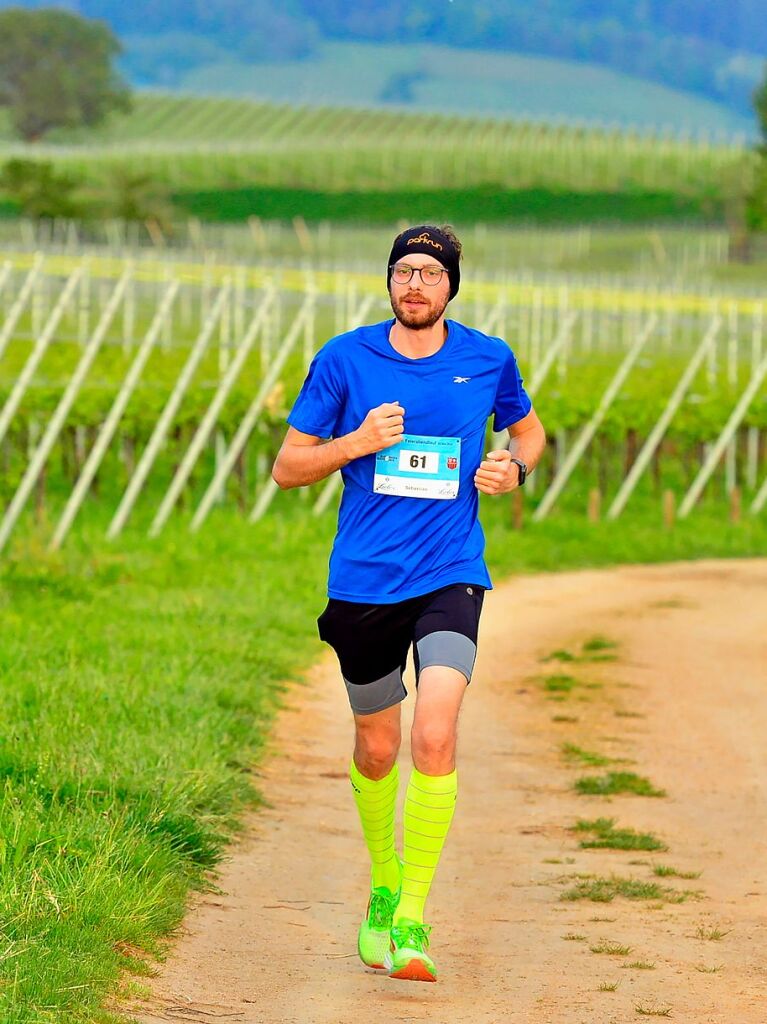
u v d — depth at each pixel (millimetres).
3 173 155500
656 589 46031
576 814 17594
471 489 11500
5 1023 9227
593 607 40469
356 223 171375
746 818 17469
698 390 81375
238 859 14797
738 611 39906
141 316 81125
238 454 59812
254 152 196375
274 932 12453
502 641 33344
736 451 82500
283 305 80312
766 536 65250
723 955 12039
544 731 23062
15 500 47688
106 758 15875
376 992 10867
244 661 25984
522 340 83500
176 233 153875
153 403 61031
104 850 12844
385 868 11719
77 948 10836
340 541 11453
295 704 24078
